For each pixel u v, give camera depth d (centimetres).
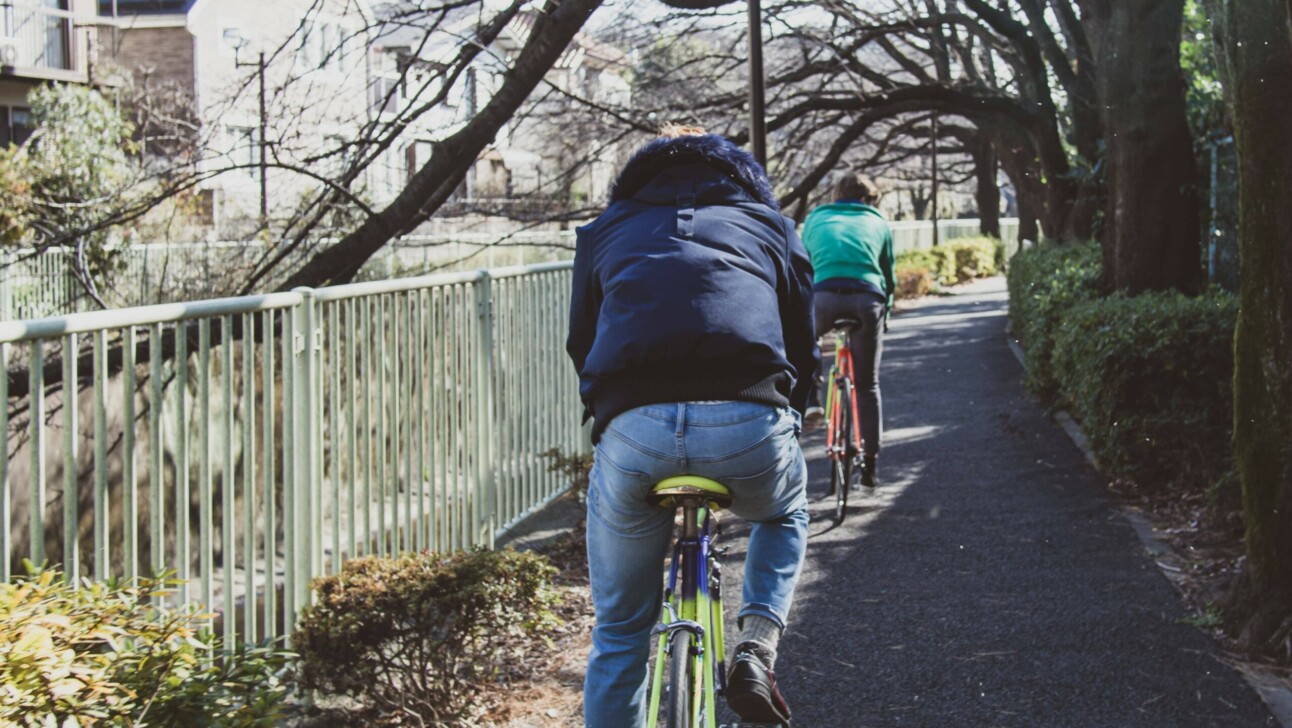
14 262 788
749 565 346
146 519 691
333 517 534
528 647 555
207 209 1222
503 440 750
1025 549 689
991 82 2173
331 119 809
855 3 1823
